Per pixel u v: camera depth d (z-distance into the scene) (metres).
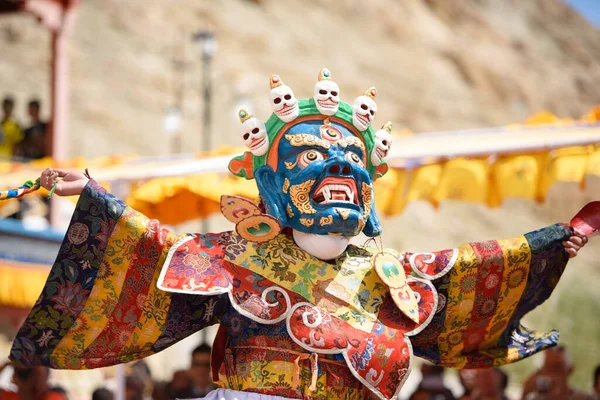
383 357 5.39
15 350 5.57
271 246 5.61
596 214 6.01
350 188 5.59
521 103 92.69
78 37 58.78
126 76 57.28
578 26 122.69
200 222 38.28
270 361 5.42
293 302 5.43
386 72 81.19
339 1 85.50
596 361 26.12
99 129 51.47
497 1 115.50
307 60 74.50
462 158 9.52
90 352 5.66
